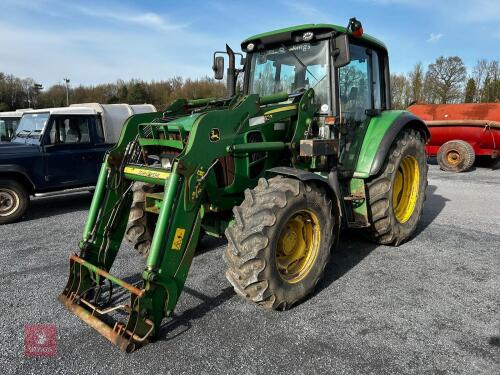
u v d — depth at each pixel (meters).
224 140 3.03
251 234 2.81
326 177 3.71
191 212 2.83
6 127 10.75
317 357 2.50
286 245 3.12
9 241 5.11
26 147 6.41
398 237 4.38
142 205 3.79
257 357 2.51
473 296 3.28
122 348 2.53
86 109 7.07
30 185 6.45
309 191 3.11
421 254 4.23
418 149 4.65
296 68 3.99
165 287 2.67
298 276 3.15
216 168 3.17
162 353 2.56
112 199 3.37
